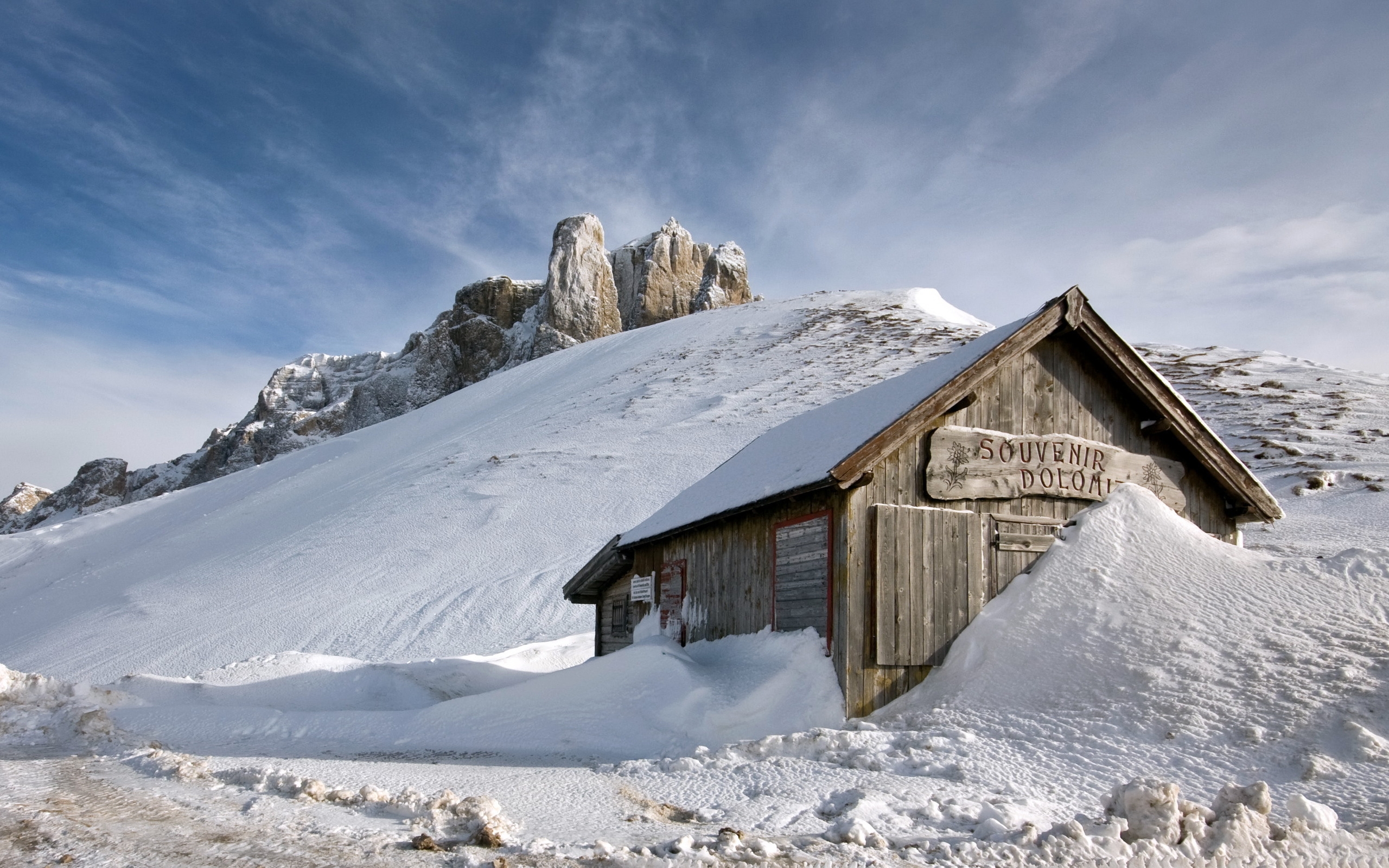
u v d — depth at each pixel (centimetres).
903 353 6081
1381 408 3394
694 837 604
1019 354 1200
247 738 1176
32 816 656
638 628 1731
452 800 699
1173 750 793
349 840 587
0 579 6594
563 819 681
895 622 1093
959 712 983
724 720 1094
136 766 881
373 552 4100
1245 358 4697
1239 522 1359
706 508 1446
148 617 3762
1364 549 1027
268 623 3341
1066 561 1131
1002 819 625
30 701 1266
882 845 581
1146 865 531
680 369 6856
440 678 1700
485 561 3738
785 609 1224
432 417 8538
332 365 19712
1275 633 912
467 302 16175
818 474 1127
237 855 549
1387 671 806
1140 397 1281
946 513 1149
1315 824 585
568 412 6291
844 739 920
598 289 15550
